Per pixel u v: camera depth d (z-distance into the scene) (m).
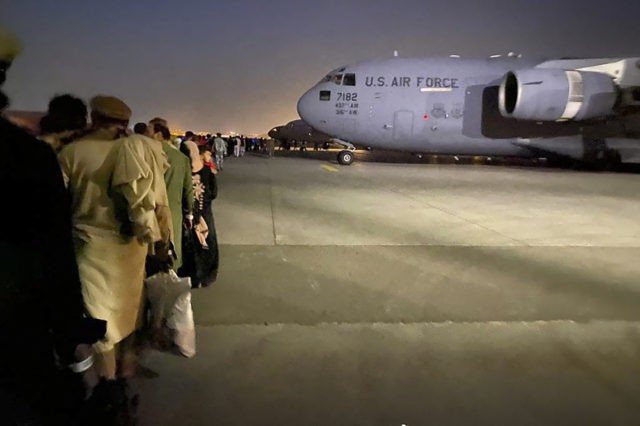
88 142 2.88
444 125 19.27
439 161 24.56
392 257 6.32
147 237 2.85
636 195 12.41
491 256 6.46
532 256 6.49
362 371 3.42
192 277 4.93
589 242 7.30
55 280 1.67
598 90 17.52
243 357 3.58
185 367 3.40
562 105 17.55
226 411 2.91
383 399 3.08
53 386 1.79
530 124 19.17
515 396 3.14
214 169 5.21
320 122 20.11
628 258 6.44
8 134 1.56
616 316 4.47
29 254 1.60
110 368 2.97
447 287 5.20
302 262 6.02
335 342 3.86
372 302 4.73
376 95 19.27
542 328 4.19
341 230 7.84
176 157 4.30
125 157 2.78
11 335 1.60
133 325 3.12
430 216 9.20
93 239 2.88
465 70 19.36
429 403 3.04
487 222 8.73
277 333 3.99
